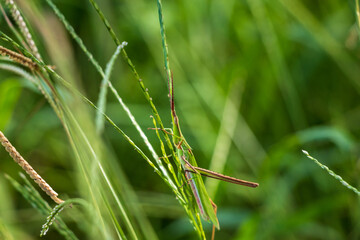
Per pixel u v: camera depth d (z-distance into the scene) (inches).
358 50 26.8
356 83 26.1
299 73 28.3
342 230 23.8
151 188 26.7
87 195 15.7
